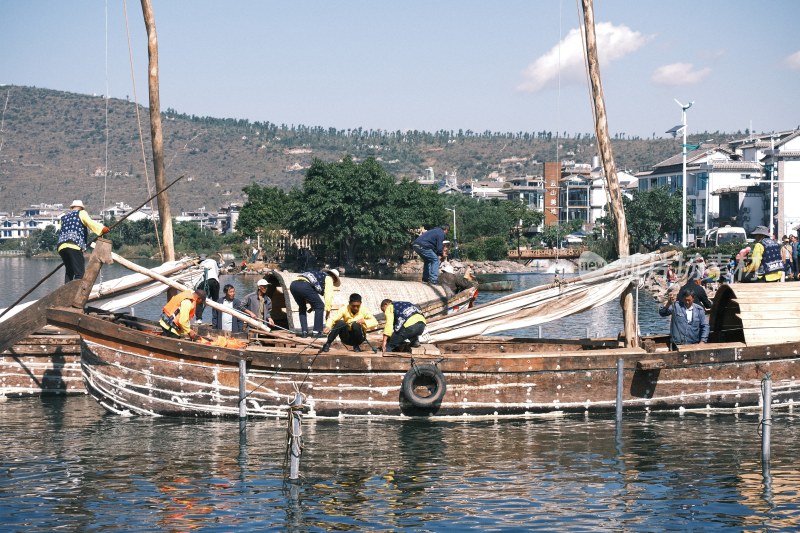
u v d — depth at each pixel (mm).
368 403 26750
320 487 20406
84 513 18594
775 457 22719
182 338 27656
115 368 27000
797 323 27609
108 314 28297
